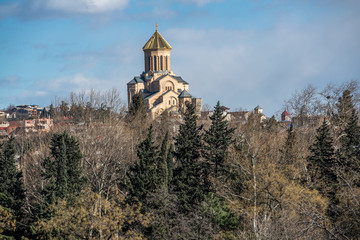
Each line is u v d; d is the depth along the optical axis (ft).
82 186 191.31
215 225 152.66
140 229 158.71
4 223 166.61
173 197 166.71
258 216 140.56
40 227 161.38
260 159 169.99
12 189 195.72
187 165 185.47
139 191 170.50
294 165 188.44
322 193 160.15
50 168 189.06
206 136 195.42
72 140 193.67
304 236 120.57
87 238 151.53
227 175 180.14
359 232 120.16
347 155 174.81
